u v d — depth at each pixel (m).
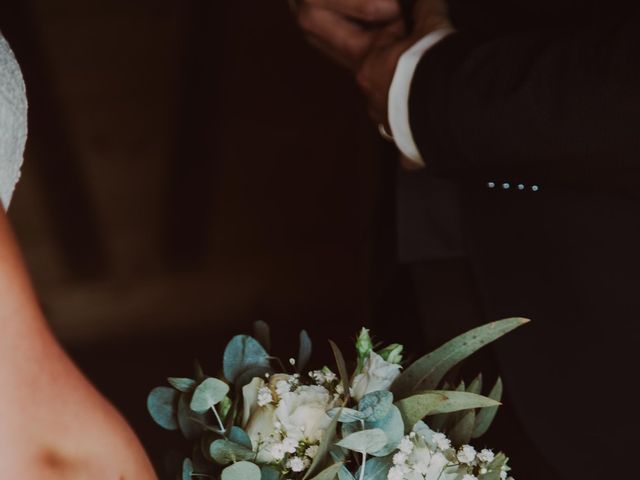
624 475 1.18
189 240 3.37
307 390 0.88
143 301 3.23
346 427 0.85
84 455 0.74
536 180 1.12
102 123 3.44
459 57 1.12
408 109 1.15
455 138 1.12
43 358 0.73
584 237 1.16
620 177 1.07
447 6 1.24
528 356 1.20
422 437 0.86
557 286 1.18
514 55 1.09
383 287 1.43
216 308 3.26
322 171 3.41
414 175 1.29
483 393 1.29
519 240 1.20
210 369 2.97
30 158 3.32
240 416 0.90
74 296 3.24
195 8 3.42
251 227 3.37
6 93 0.91
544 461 1.24
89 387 0.76
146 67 3.46
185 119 3.43
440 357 0.89
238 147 3.41
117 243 3.35
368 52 1.29
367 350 0.91
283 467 0.86
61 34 3.42
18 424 0.71
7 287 0.72
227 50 3.40
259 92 3.42
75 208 3.34
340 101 3.39
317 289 3.30
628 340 1.15
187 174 3.39
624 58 1.03
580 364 1.18
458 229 1.30
